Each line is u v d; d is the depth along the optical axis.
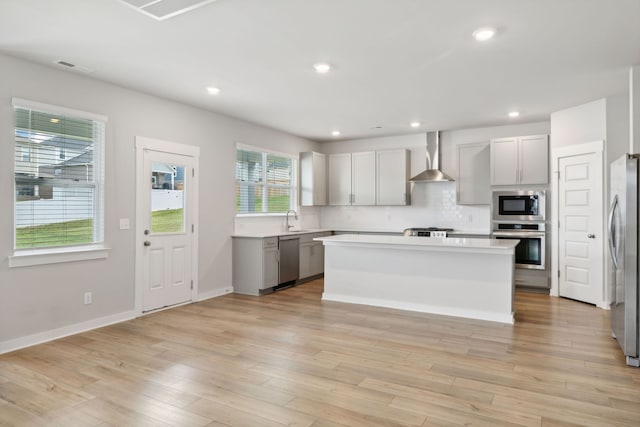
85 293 3.98
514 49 3.35
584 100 4.91
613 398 2.55
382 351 3.41
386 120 5.97
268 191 6.65
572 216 5.27
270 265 5.75
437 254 4.64
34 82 3.58
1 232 3.38
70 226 3.88
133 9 2.66
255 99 4.84
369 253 5.06
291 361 3.18
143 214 4.55
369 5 2.62
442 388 2.70
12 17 2.76
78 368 3.04
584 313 4.64
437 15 2.76
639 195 3.06
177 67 3.75
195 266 5.21
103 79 4.08
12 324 3.45
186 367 3.06
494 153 6.05
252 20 2.82
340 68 3.80
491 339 3.71
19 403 2.50
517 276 5.85
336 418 2.32
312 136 7.31
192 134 5.15
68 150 3.87
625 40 3.16
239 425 2.25
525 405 2.46
